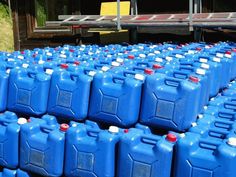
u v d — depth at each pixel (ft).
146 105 7.39
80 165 7.32
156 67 9.07
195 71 8.45
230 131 7.12
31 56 12.46
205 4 18.30
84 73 8.71
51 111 8.36
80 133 7.38
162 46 14.38
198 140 6.49
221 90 10.27
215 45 14.06
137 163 6.76
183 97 7.06
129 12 19.63
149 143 6.95
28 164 7.92
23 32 22.24
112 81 7.89
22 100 8.62
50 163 7.60
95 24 17.65
